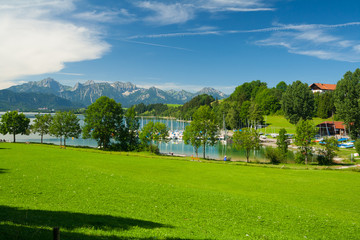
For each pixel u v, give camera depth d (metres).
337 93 125.50
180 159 80.88
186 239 17.53
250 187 43.19
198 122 98.19
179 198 31.17
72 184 33.47
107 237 16.05
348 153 101.69
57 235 10.34
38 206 22.95
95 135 109.31
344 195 40.16
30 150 76.88
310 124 86.19
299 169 66.31
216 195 34.06
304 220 26.97
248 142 88.12
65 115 120.38
